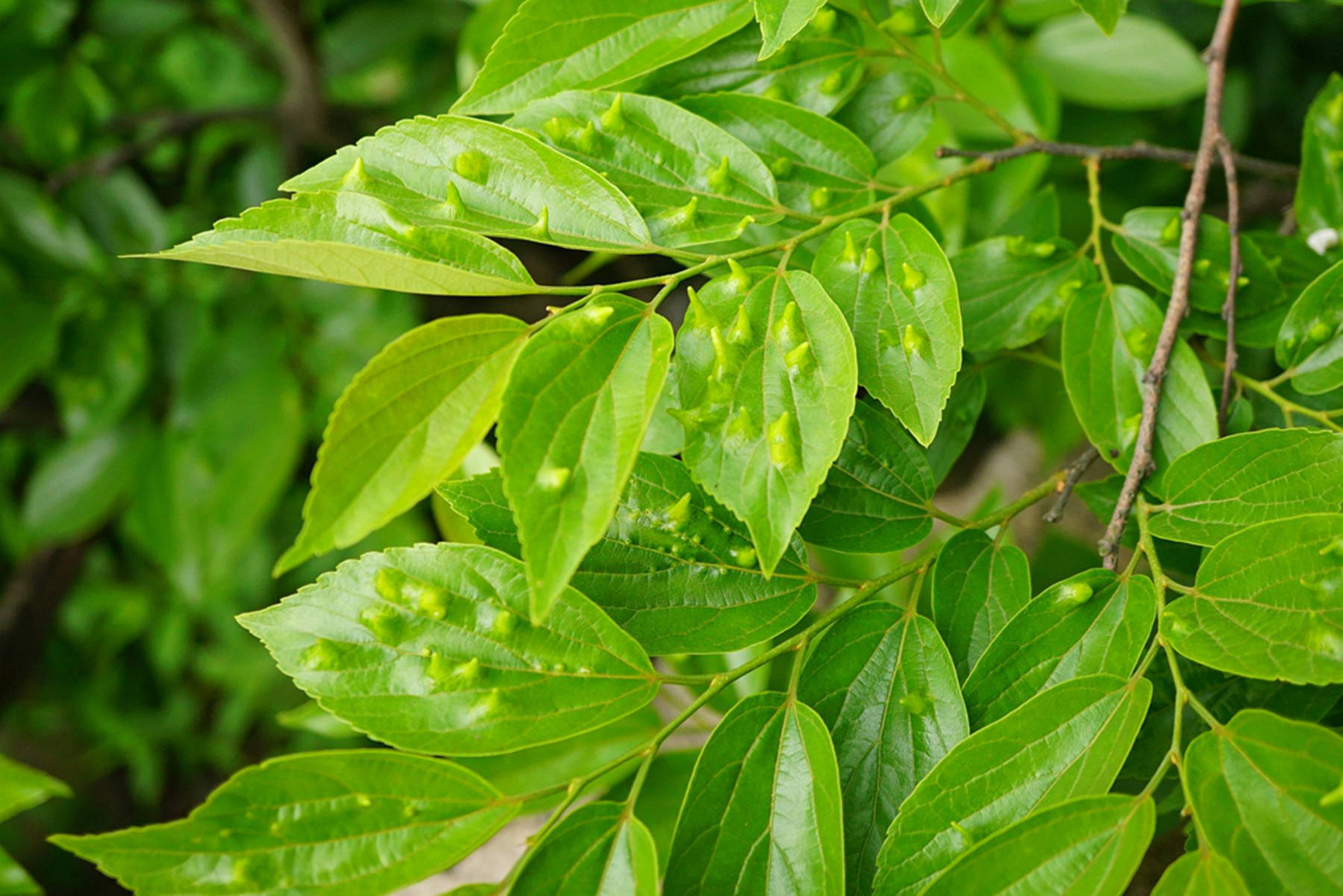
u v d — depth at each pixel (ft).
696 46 2.56
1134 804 2.36
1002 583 2.51
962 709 2.44
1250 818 2.35
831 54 2.63
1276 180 3.85
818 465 2.38
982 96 2.92
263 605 5.73
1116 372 2.59
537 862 2.40
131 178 4.13
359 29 4.42
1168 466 2.53
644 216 2.51
